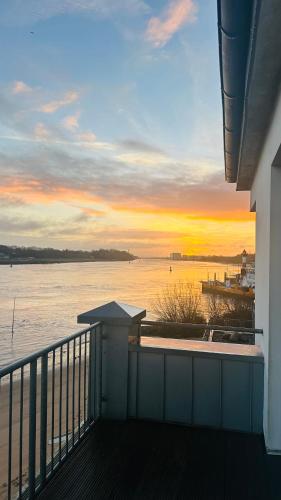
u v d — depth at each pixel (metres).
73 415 2.72
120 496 2.18
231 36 1.86
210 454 2.65
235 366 3.04
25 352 20.17
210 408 3.08
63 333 25.56
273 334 2.70
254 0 1.59
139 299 25.36
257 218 3.99
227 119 2.97
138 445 2.76
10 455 1.99
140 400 3.19
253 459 2.59
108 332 3.18
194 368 3.11
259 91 2.29
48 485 2.27
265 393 2.86
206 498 2.17
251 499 2.16
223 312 19.77
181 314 19.91
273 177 2.70
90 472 2.41
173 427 3.06
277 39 1.75
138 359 3.19
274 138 2.42
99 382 3.15
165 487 2.26
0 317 31.42
